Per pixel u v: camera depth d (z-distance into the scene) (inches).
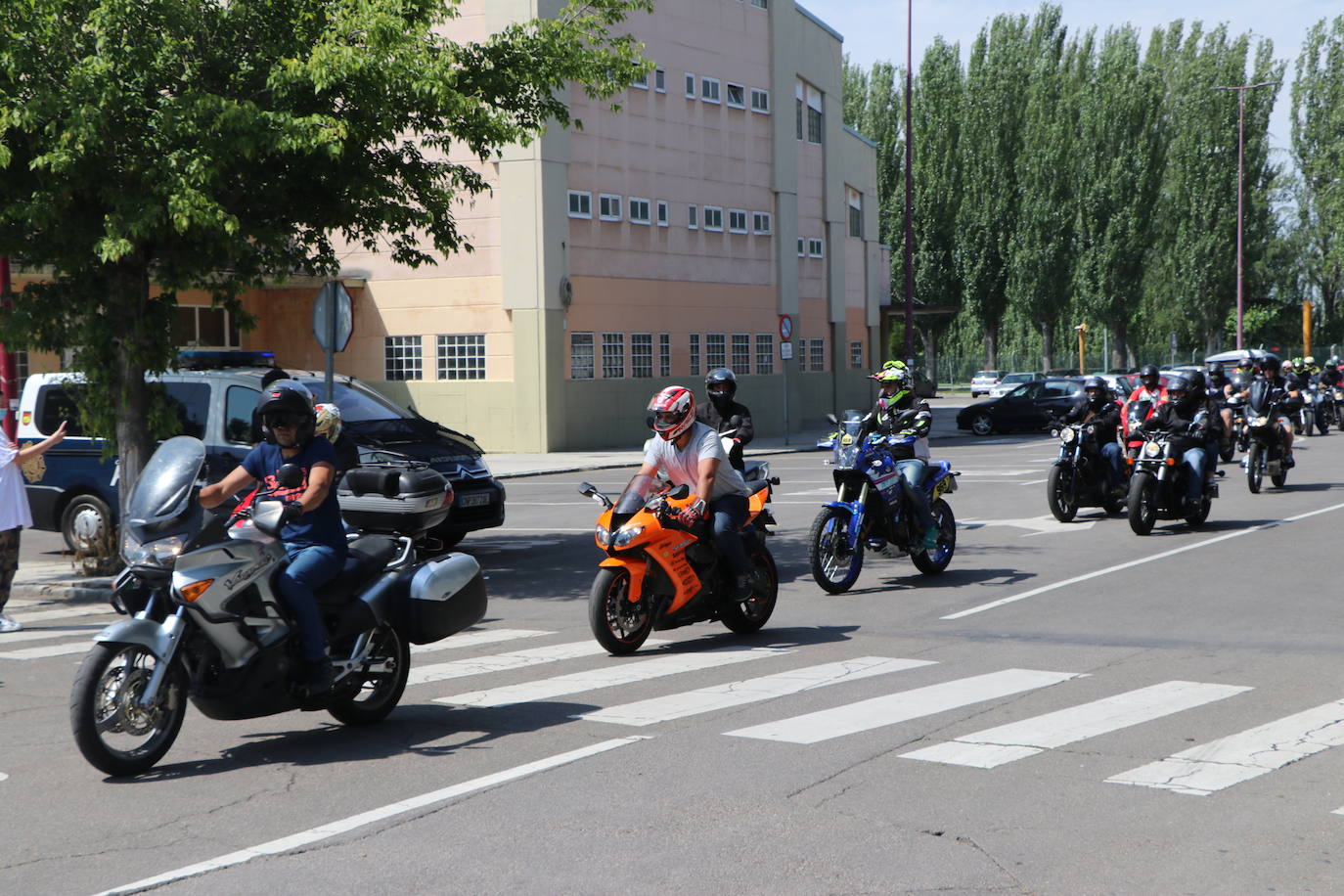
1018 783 223.6
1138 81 2623.0
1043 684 301.7
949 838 195.6
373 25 458.0
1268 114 2726.4
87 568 524.7
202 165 437.4
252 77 480.4
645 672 328.5
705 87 1482.5
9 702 311.6
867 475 457.4
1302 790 216.8
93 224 470.3
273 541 253.3
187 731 279.4
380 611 272.2
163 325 497.4
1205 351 3125.0
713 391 479.5
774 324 1604.3
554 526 697.0
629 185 1368.1
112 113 441.4
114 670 244.2
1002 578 476.1
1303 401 1298.0
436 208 522.0
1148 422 608.4
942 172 2746.1
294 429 257.1
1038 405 1536.7
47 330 493.7
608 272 1343.5
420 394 1285.7
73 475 565.9
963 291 2792.8
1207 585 446.9
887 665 328.2
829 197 1770.4
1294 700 280.8
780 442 1441.9
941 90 2736.2
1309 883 175.9
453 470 553.6
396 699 282.2
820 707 283.0
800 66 1664.6
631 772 235.0
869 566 524.7
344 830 205.5
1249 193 2738.7
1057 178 2667.3
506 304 1252.5
